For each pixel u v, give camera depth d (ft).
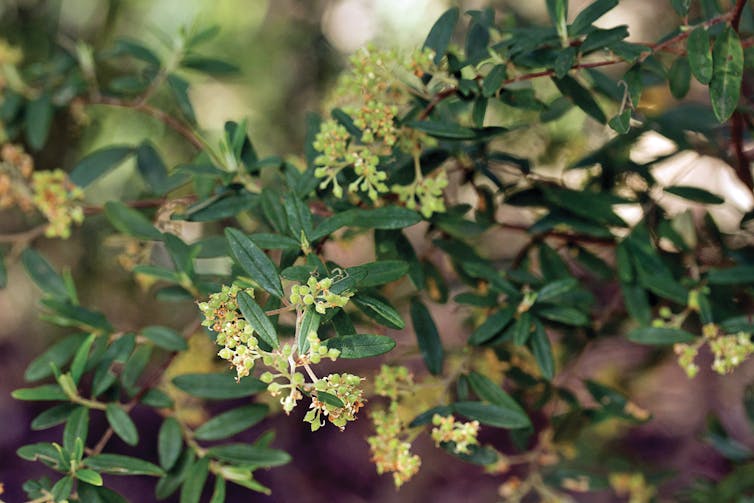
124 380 1.76
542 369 1.74
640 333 1.78
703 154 2.06
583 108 1.73
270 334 1.39
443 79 1.68
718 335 1.81
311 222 1.55
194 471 1.71
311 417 1.38
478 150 1.88
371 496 4.07
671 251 1.96
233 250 1.46
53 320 1.78
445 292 1.96
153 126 3.19
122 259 1.99
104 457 1.58
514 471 3.89
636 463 2.36
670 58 2.03
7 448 4.27
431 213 1.69
